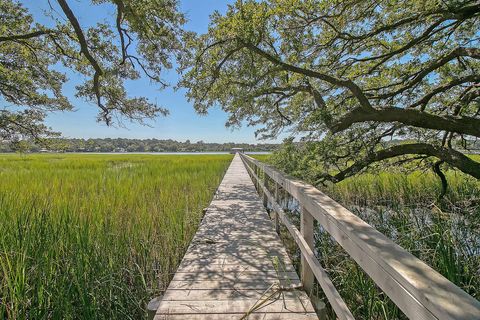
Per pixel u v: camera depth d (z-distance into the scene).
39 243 3.54
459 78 5.44
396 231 4.90
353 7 5.73
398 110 5.38
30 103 10.12
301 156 5.98
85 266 3.29
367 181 10.78
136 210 6.04
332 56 6.66
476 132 4.88
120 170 15.84
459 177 9.27
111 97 9.38
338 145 6.26
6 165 20.59
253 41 5.85
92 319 2.82
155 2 6.39
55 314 2.74
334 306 1.71
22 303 2.70
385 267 1.05
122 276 3.68
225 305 2.50
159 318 2.30
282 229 6.19
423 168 7.38
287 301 2.54
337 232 1.63
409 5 5.24
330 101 6.81
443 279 0.88
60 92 10.69
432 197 8.38
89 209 5.39
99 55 7.97
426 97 5.89
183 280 2.99
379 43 6.56
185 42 7.45
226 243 4.13
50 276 3.08
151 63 8.09
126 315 3.12
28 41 9.09
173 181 11.17
